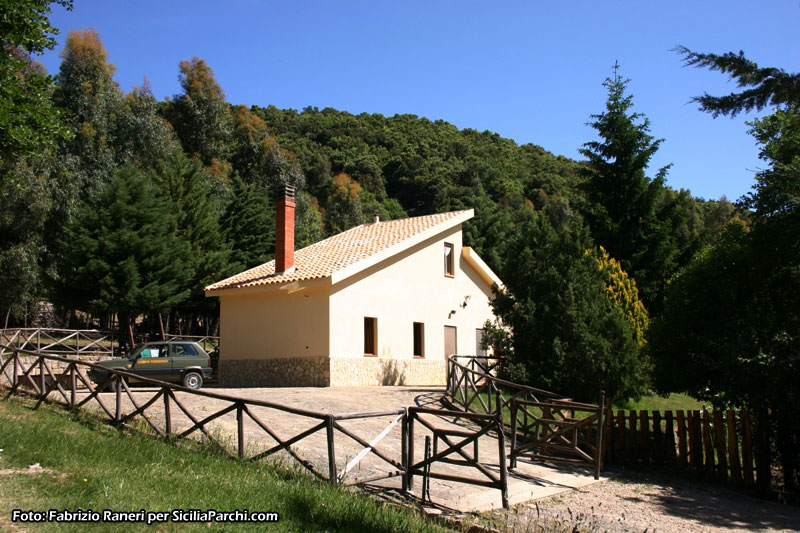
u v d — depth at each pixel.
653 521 8.23
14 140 13.52
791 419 10.48
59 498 5.88
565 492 9.41
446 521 7.14
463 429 13.30
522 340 17.05
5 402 11.20
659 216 28.19
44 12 14.20
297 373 19.88
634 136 27.72
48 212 32.31
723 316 11.34
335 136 89.88
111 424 10.16
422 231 23.11
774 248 10.81
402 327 22.03
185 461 7.89
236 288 21.30
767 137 11.30
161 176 34.34
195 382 17.97
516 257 18.05
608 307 18.00
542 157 100.56
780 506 9.74
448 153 88.56
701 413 13.12
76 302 26.14
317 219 52.81
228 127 56.00
